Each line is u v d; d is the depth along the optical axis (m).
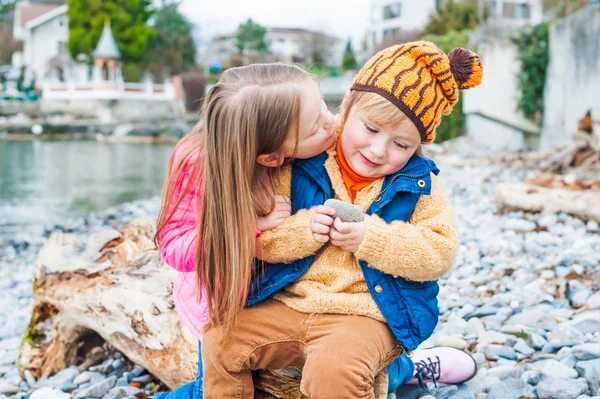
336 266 1.93
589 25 10.97
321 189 1.97
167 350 2.65
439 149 12.96
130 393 2.76
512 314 3.43
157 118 34.06
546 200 5.98
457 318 3.36
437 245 1.87
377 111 1.81
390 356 1.92
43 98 36.62
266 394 2.12
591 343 2.85
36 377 3.19
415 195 1.94
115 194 12.22
